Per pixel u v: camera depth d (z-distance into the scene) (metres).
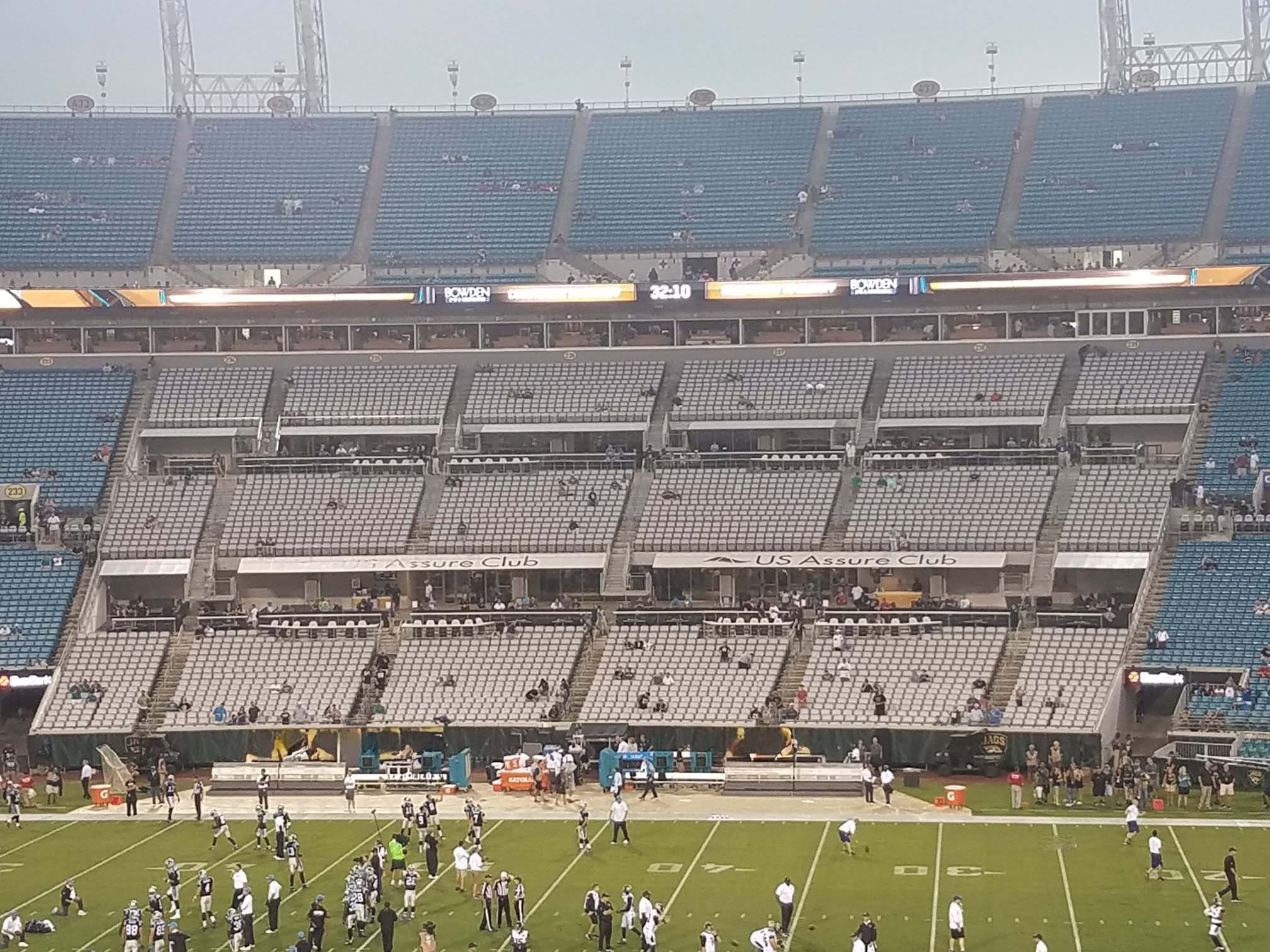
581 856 61.84
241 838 66.50
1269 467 88.94
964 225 106.06
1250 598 80.81
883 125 114.00
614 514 93.56
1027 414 95.38
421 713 81.75
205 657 86.38
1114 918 51.28
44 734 82.06
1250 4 111.38
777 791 73.19
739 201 110.31
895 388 98.81
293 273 109.56
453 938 51.25
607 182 112.81
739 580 91.50
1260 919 50.84
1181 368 96.31
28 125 117.50
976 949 48.28
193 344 106.44
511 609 89.00
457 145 116.44
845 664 81.19
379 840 60.44
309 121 118.25
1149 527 86.69
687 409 99.62
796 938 50.06
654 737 79.19
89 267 108.50
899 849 61.69
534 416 99.94
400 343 106.19
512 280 108.56
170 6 119.00
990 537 88.38
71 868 61.91
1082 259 103.69
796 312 102.75
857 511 91.75
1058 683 77.62
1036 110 113.12
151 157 115.75
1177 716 75.00
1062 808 68.81
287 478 98.00
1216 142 106.94
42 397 102.75
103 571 91.88
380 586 93.62
